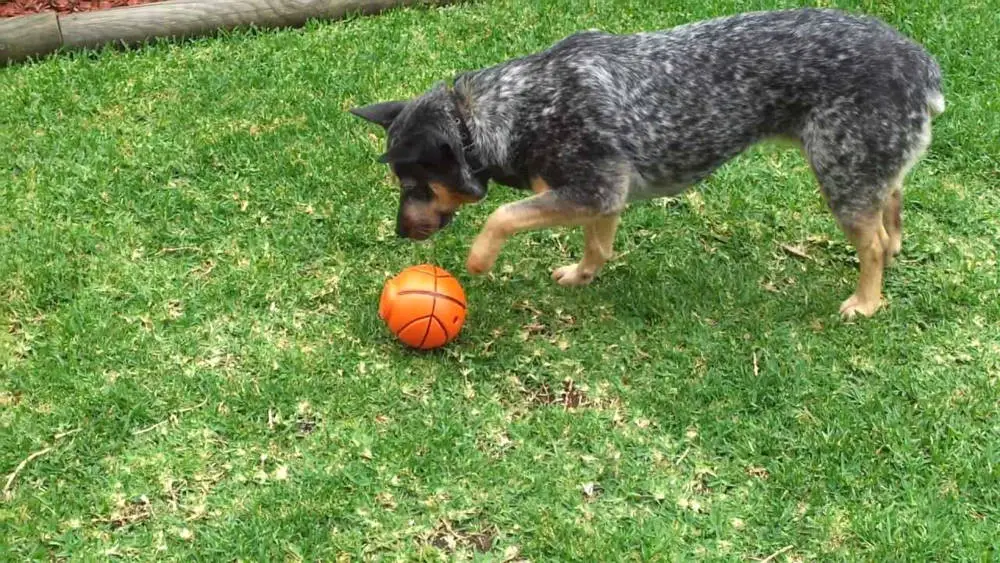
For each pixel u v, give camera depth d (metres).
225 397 2.13
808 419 2.09
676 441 2.07
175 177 2.56
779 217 2.46
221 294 2.29
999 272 2.31
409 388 2.15
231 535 1.96
